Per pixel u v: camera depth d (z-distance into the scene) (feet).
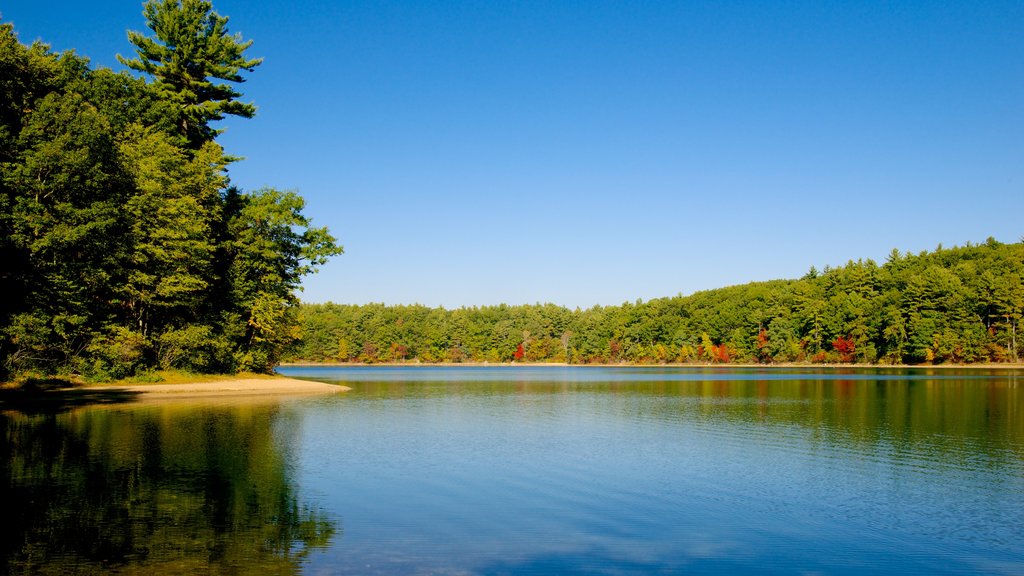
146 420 98.43
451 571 36.96
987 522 47.75
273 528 44.19
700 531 45.37
